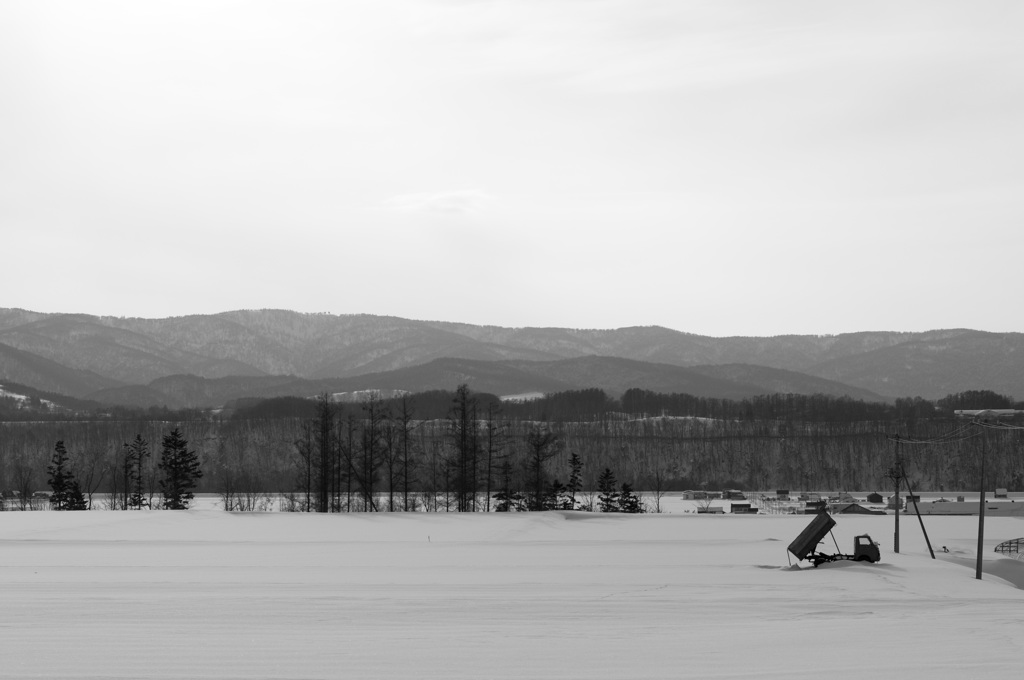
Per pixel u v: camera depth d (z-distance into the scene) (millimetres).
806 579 64312
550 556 80875
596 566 72312
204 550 82562
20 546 85312
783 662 35375
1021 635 41562
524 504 164500
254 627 42375
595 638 40156
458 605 49562
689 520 137500
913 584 62719
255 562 72625
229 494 189625
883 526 139125
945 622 45438
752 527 125188
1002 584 66812
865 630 42688
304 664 34781
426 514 132750
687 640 39844
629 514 143125
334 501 165750
